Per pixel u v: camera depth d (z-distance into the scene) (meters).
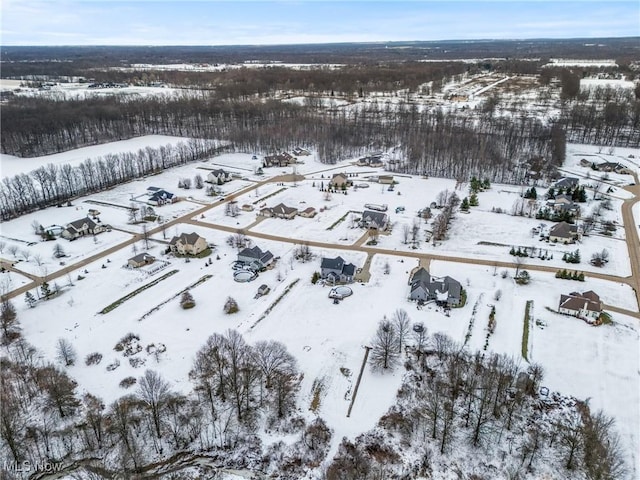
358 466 47.66
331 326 68.88
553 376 58.38
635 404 54.25
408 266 86.00
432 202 117.75
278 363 58.12
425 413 53.44
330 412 54.34
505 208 114.31
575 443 46.38
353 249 93.56
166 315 72.12
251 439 51.38
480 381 56.41
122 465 47.91
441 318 70.06
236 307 72.62
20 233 103.19
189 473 48.06
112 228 106.06
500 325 68.31
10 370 60.31
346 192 128.12
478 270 84.12
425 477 47.19
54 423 52.88
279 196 126.06
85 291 79.19
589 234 98.75
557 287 78.25
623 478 45.16
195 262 89.50
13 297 77.62
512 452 48.97
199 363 59.81
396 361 61.44
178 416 53.53
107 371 60.53
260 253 87.50
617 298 74.94
